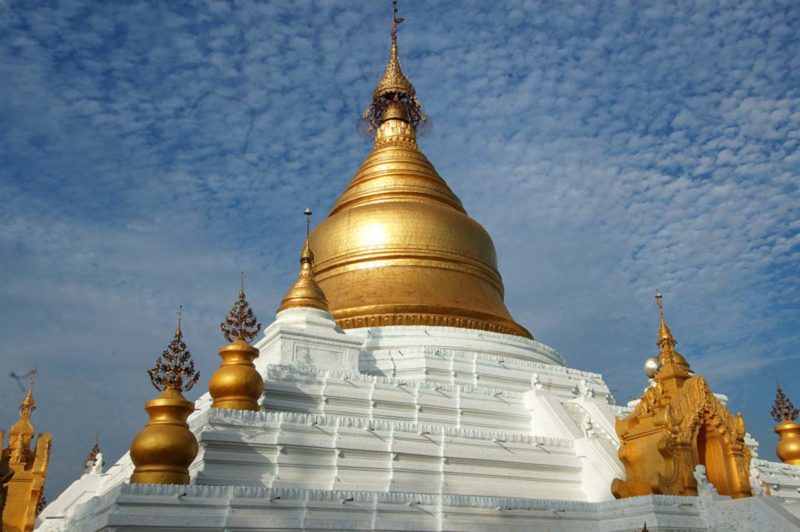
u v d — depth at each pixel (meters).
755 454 45.53
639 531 25.11
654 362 33.53
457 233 50.34
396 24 64.00
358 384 34.44
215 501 20.28
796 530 24.17
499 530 23.83
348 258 48.72
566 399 41.00
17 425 42.22
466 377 41.03
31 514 38.03
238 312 31.06
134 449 22.91
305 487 26.09
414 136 59.75
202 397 40.28
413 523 22.42
